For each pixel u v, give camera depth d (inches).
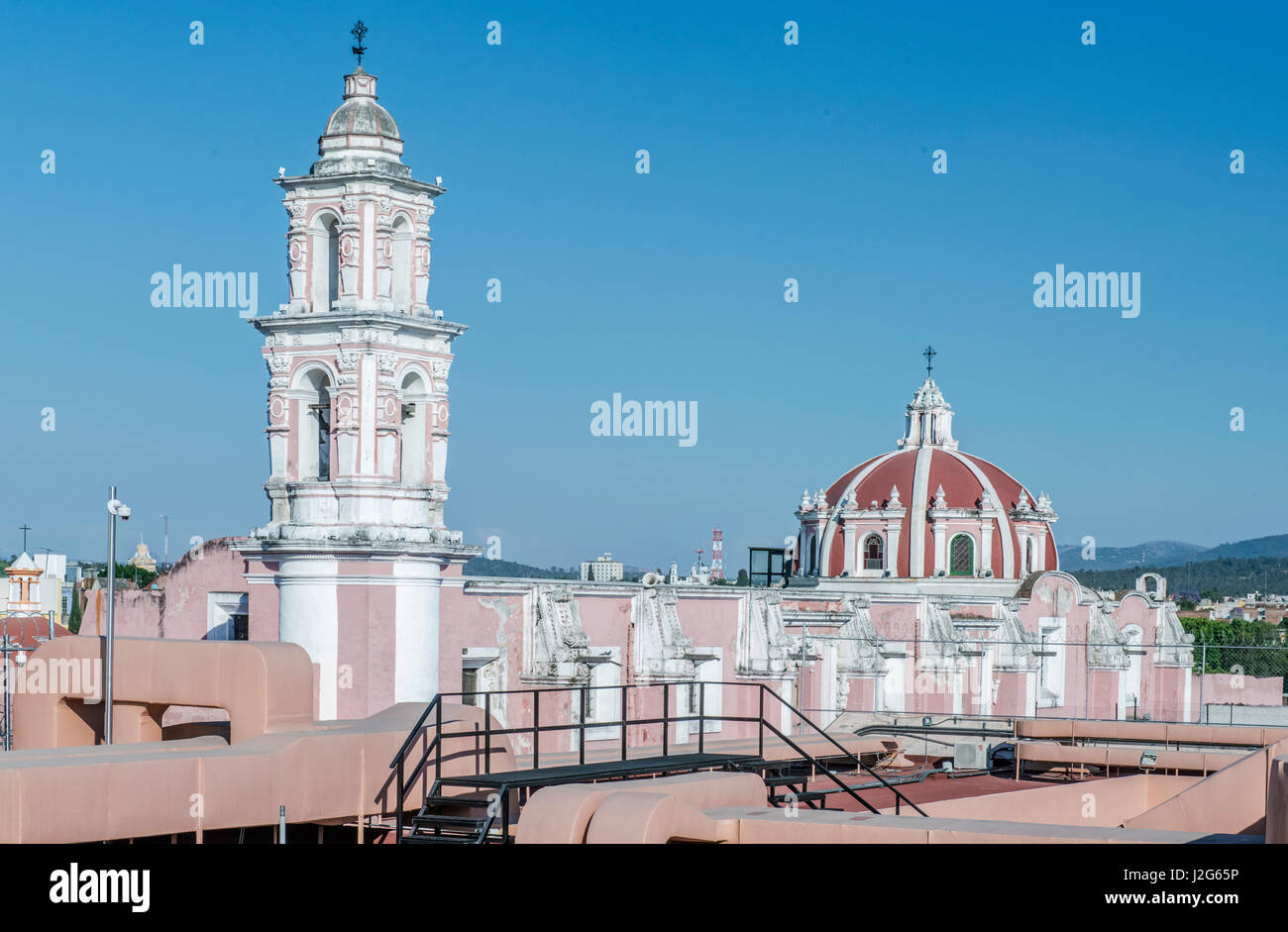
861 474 3725.4
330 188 1736.0
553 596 1961.1
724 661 2319.1
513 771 1295.5
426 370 1782.7
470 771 1301.7
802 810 943.7
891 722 2551.7
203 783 1079.0
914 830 859.4
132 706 1337.4
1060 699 3250.5
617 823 859.4
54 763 1021.8
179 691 1293.1
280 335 1764.3
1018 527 3604.8
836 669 2559.1
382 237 1731.1
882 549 3590.1
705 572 3700.8
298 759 1149.1
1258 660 5118.1
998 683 2982.3
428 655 1740.9
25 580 2385.6
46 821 989.2
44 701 1353.3
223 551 1993.1
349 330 1721.2
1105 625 3373.5
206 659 1280.8
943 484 3607.3
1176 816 1513.3
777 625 2368.4
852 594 2650.1
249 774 1109.1
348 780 1189.1
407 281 1772.9
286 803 1137.4
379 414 1729.8
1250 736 2241.6
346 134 1742.1
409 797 1232.2
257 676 1253.1
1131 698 3501.5
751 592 2364.7
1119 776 2191.2
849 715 2527.1
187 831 1069.8
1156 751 2126.0
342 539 1695.4
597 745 2059.5
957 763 2397.9
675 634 2138.3
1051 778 2222.0
